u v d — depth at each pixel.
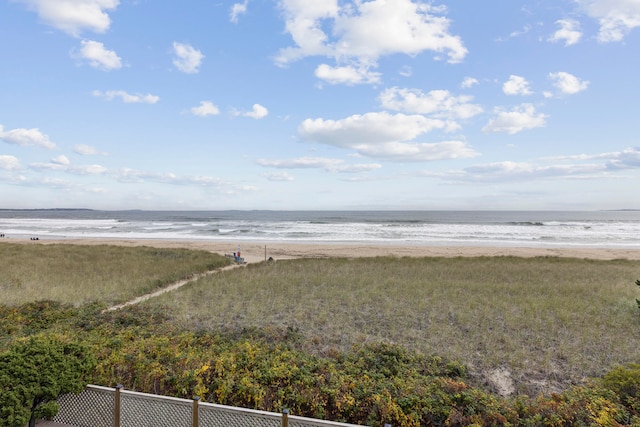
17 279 16.67
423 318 11.28
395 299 13.54
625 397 6.09
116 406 5.27
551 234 60.22
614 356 8.48
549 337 9.56
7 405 4.73
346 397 5.78
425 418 5.60
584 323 10.62
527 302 12.89
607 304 12.75
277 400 5.88
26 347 5.70
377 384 6.34
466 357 8.37
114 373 6.55
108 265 21.59
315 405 5.70
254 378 6.33
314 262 24.52
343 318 11.27
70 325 10.12
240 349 7.82
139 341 8.09
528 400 6.20
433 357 7.96
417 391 6.08
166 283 17.97
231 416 4.84
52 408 5.09
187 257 27.33
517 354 8.45
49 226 80.44
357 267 21.66
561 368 7.92
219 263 25.11
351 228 73.75
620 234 60.41
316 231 66.06
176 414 5.05
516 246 43.31
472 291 14.85
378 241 49.16
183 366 6.64
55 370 5.25
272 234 59.69
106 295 14.56
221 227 77.12
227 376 6.30
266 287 15.73
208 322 10.80
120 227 77.06
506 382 7.34
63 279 17.12
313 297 13.90
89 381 5.89
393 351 8.11
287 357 7.45
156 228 73.88
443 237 55.06
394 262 24.67
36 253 26.48
